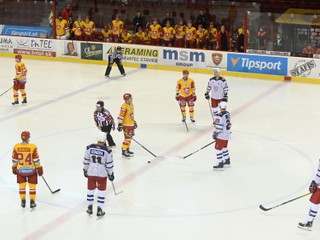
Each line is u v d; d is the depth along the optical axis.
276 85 22.67
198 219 11.70
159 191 13.00
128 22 28.03
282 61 23.28
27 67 26.02
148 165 14.48
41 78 23.89
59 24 27.80
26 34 28.39
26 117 18.56
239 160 14.84
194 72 24.98
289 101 20.41
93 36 27.42
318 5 28.59
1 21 28.83
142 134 16.83
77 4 29.00
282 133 17.00
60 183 13.44
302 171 14.10
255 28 24.00
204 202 12.47
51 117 18.55
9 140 16.36
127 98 14.47
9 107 19.72
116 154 15.20
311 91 21.73
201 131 17.09
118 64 24.05
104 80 23.56
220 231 11.21
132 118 14.73
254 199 12.59
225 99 17.53
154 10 27.83
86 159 11.51
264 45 24.00
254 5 27.05
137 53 25.89
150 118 18.39
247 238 10.94
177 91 17.30
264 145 15.98
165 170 14.19
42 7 27.89
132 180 13.59
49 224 11.52
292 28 23.36
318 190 11.03
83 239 10.94
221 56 24.38
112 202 12.44
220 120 13.84
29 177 11.94
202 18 26.50
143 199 12.59
